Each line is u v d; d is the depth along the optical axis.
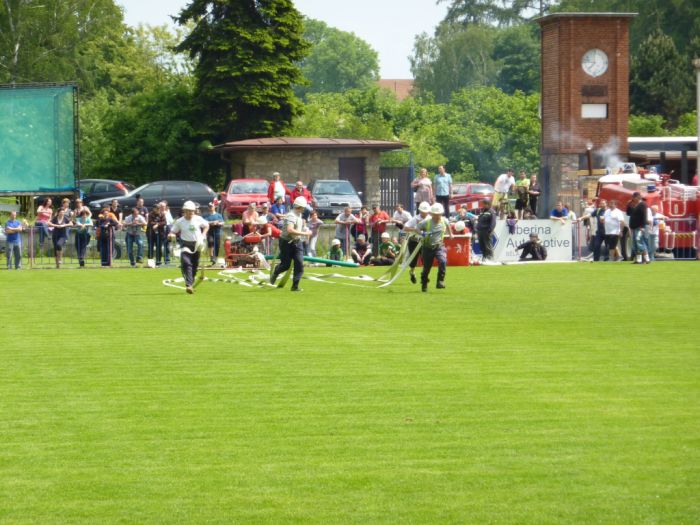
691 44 111.94
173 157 75.06
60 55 96.88
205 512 11.01
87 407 15.62
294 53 75.19
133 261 45.28
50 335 23.03
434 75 150.12
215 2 73.62
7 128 53.56
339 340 22.09
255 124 74.88
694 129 98.75
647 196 48.97
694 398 16.02
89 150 89.31
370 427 14.31
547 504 11.17
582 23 69.12
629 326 24.28
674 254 48.91
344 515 10.88
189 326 24.45
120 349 20.98
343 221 46.94
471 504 11.19
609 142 69.56
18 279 38.47
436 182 54.97
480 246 46.34
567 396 16.19
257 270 41.62
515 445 13.35
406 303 29.50
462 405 15.59
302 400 16.02
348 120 96.69
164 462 12.73
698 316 26.20
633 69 107.38
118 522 10.73
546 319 25.64
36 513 10.99
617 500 11.28
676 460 12.67
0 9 92.31
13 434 14.05
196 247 32.50
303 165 68.50
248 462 12.72
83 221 45.38
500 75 147.88
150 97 76.06
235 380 17.61
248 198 60.34
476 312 27.20
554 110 69.94
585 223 48.78
